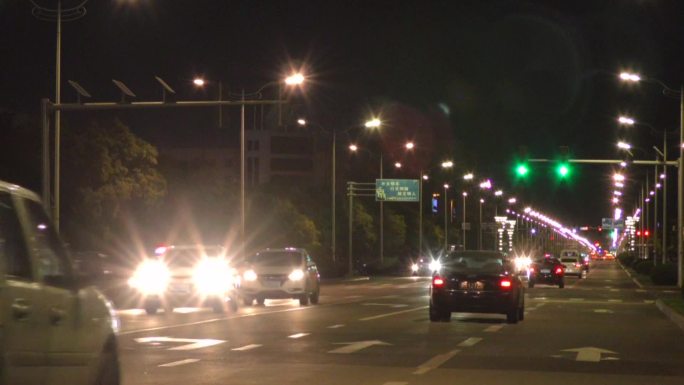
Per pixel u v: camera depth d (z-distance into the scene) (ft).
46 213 27.32
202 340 67.10
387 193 274.77
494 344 66.49
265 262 115.85
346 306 113.19
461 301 85.56
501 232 524.11
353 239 281.95
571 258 269.64
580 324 88.02
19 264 24.95
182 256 101.71
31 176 150.61
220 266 101.04
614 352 62.64
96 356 29.04
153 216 180.86
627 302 133.90
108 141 160.45
